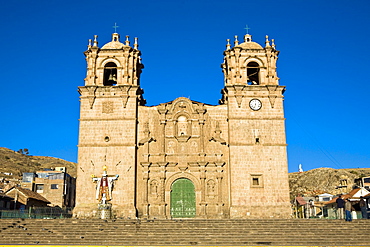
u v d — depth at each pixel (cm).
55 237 4244
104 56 6300
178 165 5922
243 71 6203
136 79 6209
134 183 5756
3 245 3972
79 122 5975
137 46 6431
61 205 9606
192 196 5841
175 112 6128
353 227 4553
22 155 17362
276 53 6325
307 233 4350
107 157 5844
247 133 5900
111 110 6016
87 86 6050
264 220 4806
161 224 4647
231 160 5791
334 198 8688
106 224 4625
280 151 5853
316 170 14738
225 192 5838
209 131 6062
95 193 5728
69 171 16262
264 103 6031
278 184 5728
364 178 10550
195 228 4512
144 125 6062
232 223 4697
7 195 7731
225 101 6325
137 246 3931
